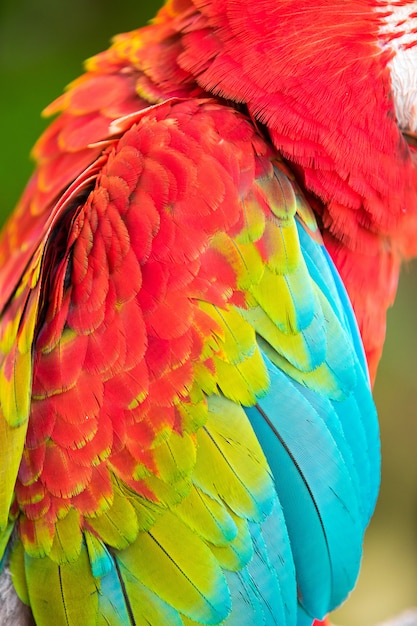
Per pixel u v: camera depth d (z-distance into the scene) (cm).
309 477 107
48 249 107
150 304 104
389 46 109
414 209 111
